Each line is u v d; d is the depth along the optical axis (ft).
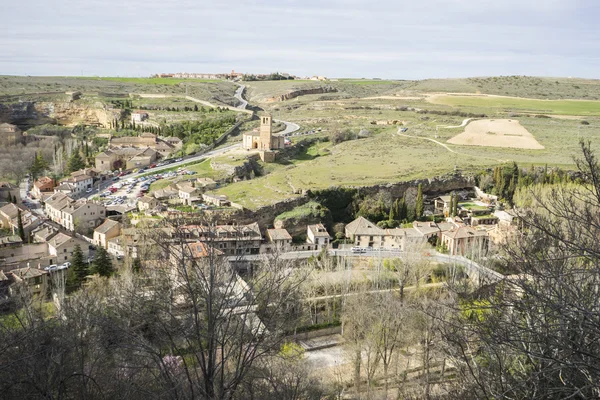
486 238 307.37
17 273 243.81
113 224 307.99
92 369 93.61
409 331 173.58
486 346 71.15
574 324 56.44
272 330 96.63
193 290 81.41
